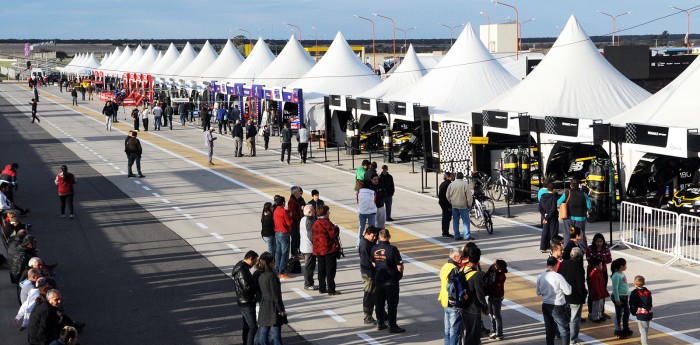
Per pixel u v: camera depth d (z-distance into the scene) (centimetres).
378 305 1465
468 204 2198
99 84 11350
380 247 1458
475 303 1290
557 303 1295
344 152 4366
